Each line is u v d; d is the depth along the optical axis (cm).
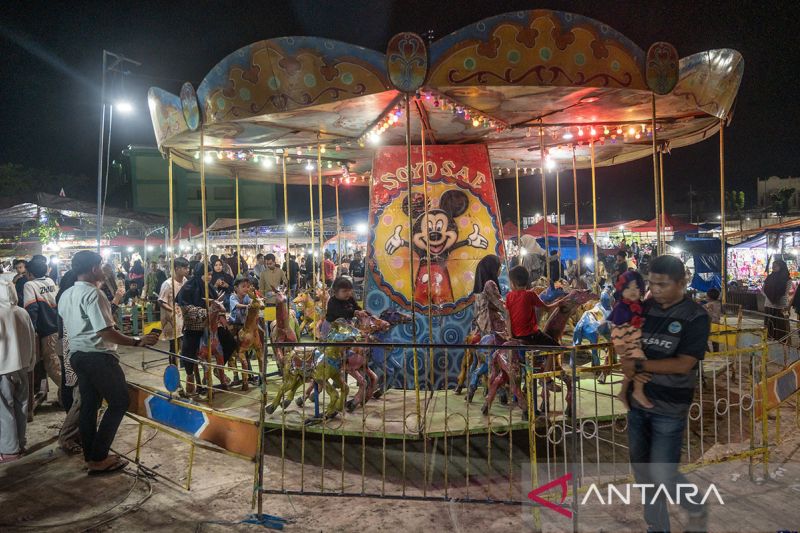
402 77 552
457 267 830
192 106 675
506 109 721
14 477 557
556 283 1057
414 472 553
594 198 996
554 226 2278
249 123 728
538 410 588
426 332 803
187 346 765
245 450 486
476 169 861
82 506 491
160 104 767
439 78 556
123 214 2002
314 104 589
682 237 2498
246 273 1933
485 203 855
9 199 1803
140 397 591
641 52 593
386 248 840
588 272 1922
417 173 852
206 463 596
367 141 913
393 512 475
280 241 2819
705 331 356
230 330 849
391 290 827
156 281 2066
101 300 550
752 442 518
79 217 2081
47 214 1870
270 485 538
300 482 545
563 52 565
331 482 547
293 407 676
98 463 557
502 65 559
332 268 1678
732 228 3294
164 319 909
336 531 443
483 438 558
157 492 520
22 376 620
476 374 646
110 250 2759
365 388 546
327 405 667
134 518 468
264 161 1068
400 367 784
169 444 655
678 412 360
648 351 366
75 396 617
